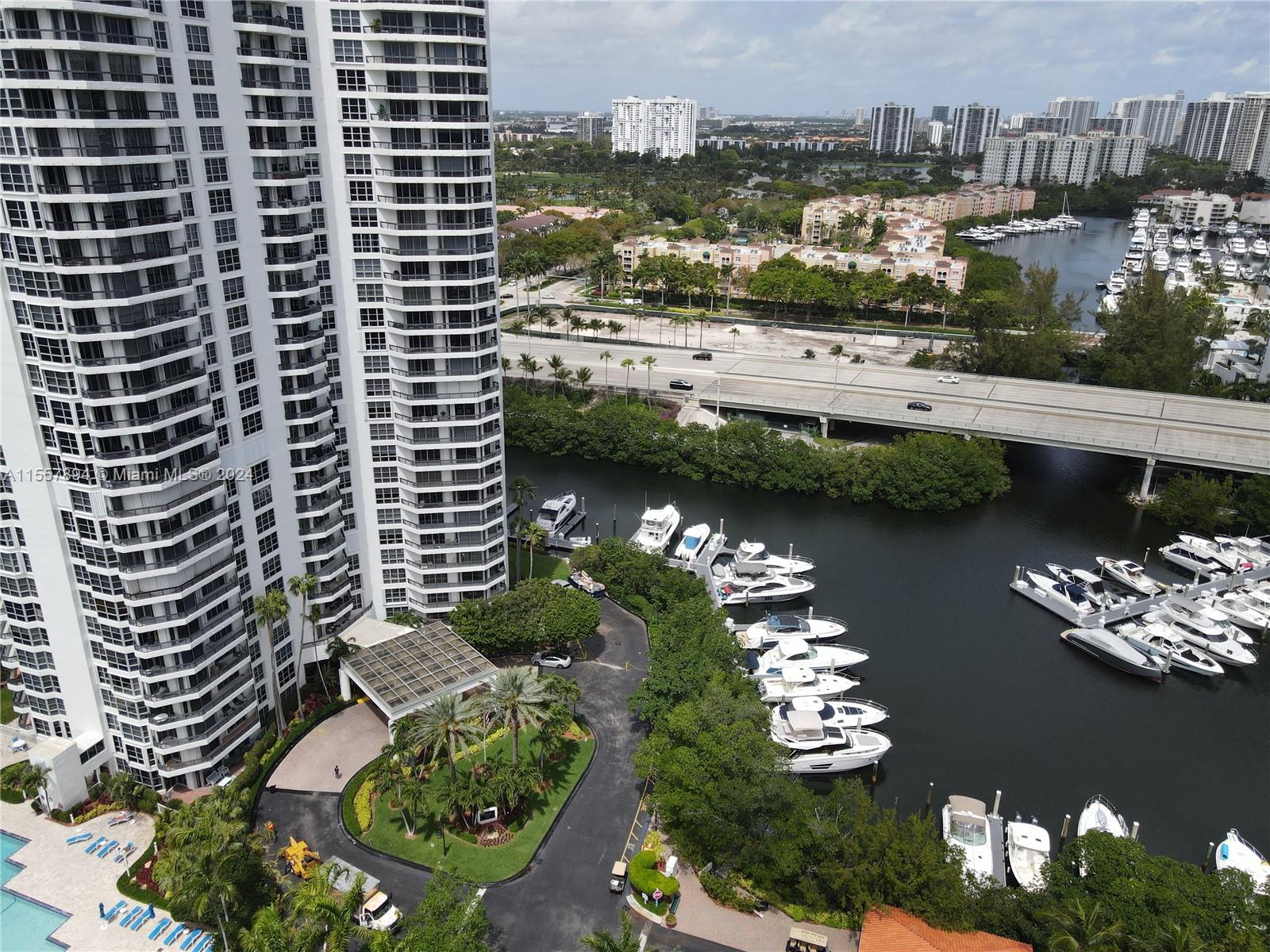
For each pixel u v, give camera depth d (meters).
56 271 72.69
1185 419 187.25
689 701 96.44
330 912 65.94
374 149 97.12
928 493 168.62
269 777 93.75
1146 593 139.38
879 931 71.94
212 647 88.94
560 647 116.62
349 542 111.12
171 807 87.44
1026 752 105.50
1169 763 104.19
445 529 112.12
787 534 159.50
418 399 106.00
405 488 110.81
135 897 78.31
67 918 76.31
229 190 86.06
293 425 98.19
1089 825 91.62
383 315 104.00
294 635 103.81
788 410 197.88
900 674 119.50
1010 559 151.62
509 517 153.50
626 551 132.38
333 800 91.31
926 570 147.12
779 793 81.12
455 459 110.31
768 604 135.62
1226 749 106.88
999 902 74.94
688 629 110.88
